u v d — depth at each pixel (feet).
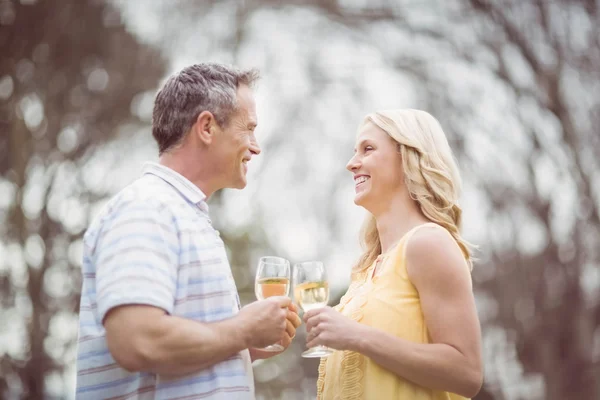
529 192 36.35
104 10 36.42
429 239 8.59
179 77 8.88
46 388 32.42
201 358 7.63
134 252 7.61
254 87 9.20
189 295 8.07
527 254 35.99
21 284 32.89
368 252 10.26
